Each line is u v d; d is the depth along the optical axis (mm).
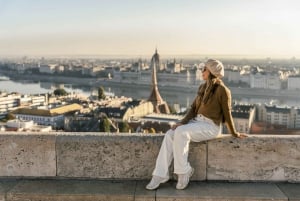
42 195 5238
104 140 5691
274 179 5637
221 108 5422
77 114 79812
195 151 5637
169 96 151000
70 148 5707
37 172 5754
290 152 5578
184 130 5301
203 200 5141
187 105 125875
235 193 5250
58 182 5645
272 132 69812
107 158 5715
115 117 78875
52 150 5723
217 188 5418
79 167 5738
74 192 5281
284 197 5137
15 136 5715
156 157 5672
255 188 5426
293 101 138500
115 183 5609
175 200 5141
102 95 120938
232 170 5652
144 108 90438
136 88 186375
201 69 5566
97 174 5738
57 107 86438
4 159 5738
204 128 5352
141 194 5211
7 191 5309
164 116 83375
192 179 5703
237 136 5551
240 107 85312
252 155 5609
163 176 5363
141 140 5680
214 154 5637
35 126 63812
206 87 5477
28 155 5727
